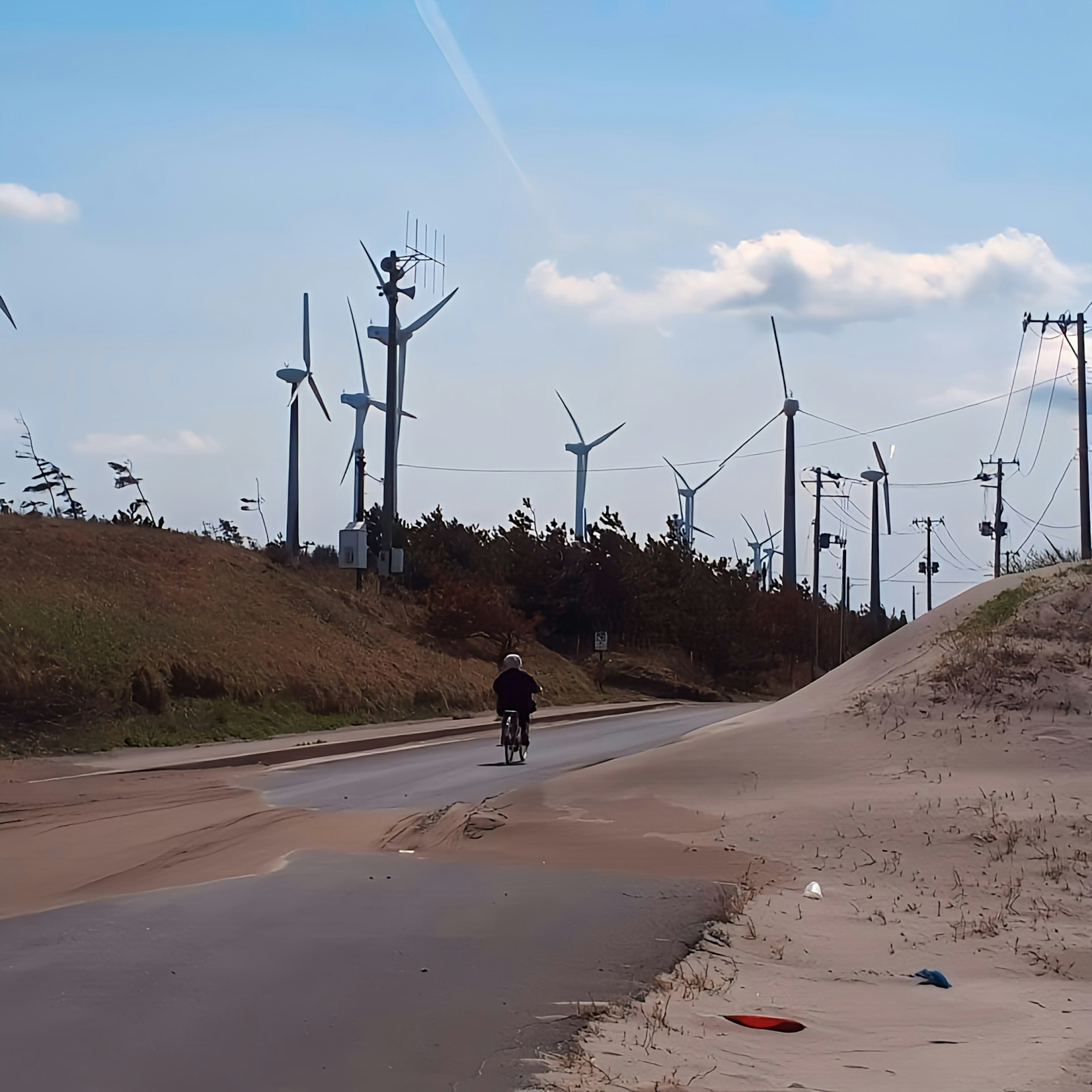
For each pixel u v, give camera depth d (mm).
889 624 104062
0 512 46312
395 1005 7238
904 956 9820
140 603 36969
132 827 15547
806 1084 6371
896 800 15977
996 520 71000
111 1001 7129
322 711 35562
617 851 13508
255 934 8969
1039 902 11773
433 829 14836
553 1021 7066
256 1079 5879
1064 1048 7172
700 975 8547
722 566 74562
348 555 50656
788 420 66438
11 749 24453
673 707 49156
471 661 49781
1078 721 19312
